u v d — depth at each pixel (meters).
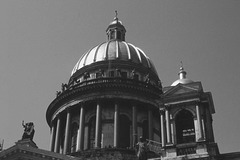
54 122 83.25
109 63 85.25
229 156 51.47
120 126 78.00
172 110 57.72
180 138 56.69
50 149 80.88
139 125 78.31
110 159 68.75
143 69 87.12
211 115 59.91
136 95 79.44
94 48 92.12
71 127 79.56
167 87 60.31
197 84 58.53
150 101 80.06
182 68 66.44
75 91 80.00
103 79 81.19
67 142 76.56
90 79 82.44
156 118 81.56
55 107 83.50
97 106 77.56
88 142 76.12
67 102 80.94
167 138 55.31
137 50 91.88
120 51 88.56
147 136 78.25
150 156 63.25
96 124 75.25
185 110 57.28
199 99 57.19
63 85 86.50
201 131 54.06
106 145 74.88
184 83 59.62
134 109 78.00
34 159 56.53
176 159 52.12
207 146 52.28
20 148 56.41
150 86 82.00
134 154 71.00
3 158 56.69
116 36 98.62
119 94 78.62
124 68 85.38
